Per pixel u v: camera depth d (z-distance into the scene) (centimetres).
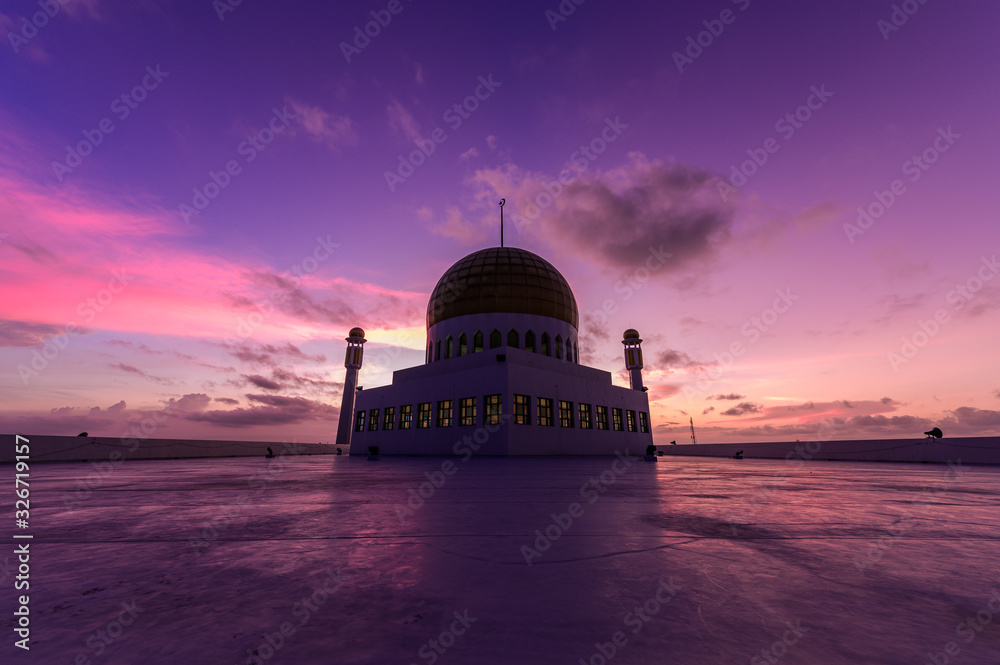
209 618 271
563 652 225
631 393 4991
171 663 214
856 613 279
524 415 3691
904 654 223
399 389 4606
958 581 344
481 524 576
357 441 4981
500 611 283
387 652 226
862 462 2750
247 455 4300
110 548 448
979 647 231
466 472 1686
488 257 5228
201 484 1166
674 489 1034
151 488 1060
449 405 4012
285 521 601
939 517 636
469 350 4828
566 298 5253
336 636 246
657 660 215
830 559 407
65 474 1616
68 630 253
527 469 1905
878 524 580
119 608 287
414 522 591
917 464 2462
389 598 306
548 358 4259
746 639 241
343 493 943
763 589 325
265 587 330
